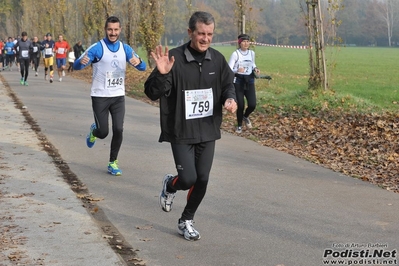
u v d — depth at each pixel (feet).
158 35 122.42
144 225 25.14
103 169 35.32
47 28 212.23
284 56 255.70
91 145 35.94
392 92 90.94
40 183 31.48
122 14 141.28
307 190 30.81
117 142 33.81
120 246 22.52
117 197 29.43
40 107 64.34
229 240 23.31
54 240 22.84
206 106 22.72
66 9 192.24
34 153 39.19
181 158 22.66
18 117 55.93
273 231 24.36
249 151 41.42
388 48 395.96
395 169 35.68
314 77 66.95
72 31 200.95
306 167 36.40
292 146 43.57
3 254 21.35
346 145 42.96
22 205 27.37
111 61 33.32
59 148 41.34
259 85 94.73
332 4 66.64
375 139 44.34
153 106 67.62
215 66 22.79
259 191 30.60
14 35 306.14
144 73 113.39
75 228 24.27
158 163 37.11
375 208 27.55
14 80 105.70
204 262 20.97
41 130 48.73
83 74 128.47
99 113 33.68
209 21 21.91
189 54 22.44
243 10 74.74
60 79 106.01
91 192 30.25
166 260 21.16
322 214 26.63
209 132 22.86
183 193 30.48
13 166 35.29
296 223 25.38
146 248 22.39
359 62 200.44
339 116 55.36
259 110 61.41
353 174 34.53
